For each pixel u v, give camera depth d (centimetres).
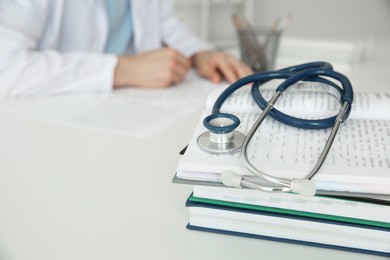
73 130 59
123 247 32
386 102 38
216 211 34
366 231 30
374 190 28
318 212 31
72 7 97
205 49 105
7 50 79
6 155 50
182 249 32
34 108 70
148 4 113
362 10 205
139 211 38
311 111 38
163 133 57
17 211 38
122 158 49
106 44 112
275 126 36
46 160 49
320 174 29
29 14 83
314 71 40
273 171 30
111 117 64
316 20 220
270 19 239
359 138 34
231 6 260
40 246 33
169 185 42
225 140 33
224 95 41
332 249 32
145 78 82
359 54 104
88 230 35
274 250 32
